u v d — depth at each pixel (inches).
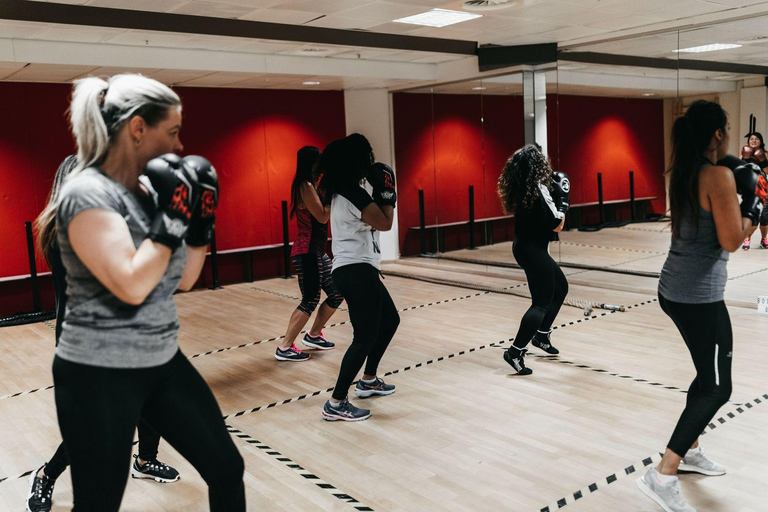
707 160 92.0
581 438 122.7
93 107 56.3
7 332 237.0
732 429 123.0
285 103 333.7
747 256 212.2
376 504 102.0
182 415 62.8
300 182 168.2
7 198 267.3
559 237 279.1
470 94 305.1
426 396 149.4
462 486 106.6
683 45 225.0
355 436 128.8
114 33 212.5
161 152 59.4
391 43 258.1
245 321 238.5
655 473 94.7
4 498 109.7
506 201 154.0
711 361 91.9
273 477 112.6
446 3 200.8
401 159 345.1
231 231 322.7
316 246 177.6
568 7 207.6
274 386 162.1
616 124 248.8
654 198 238.4
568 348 182.1
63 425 57.7
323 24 233.6
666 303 96.0
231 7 203.2
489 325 215.0
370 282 128.9
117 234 54.1
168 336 60.5
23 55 218.1
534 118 281.9
